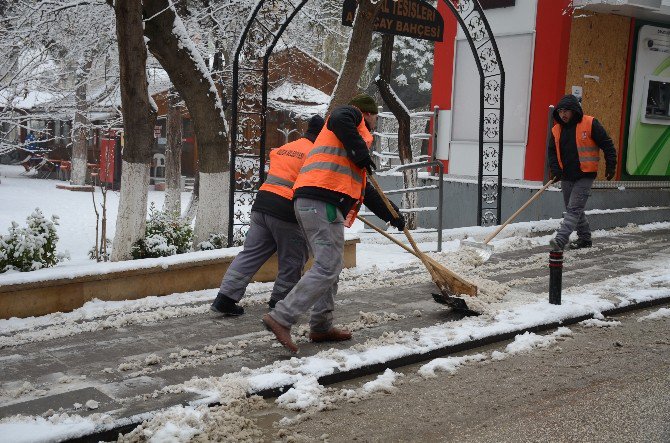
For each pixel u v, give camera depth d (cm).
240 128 966
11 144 1166
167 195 1845
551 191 1194
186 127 3338
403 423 423
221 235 886
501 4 1273
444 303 664
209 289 748
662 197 1355
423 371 510
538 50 1231
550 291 685
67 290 651
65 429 378
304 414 429
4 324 604
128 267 688
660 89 1369
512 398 464
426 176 1437
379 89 1307
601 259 944
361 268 874
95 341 563
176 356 525
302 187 530
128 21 765
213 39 1266
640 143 1345
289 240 619
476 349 578
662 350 572
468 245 881
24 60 1125
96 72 1319
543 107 1222
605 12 1247
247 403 441
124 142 796
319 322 562
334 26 1560
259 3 872
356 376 501
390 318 643
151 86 1416
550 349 576
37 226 750
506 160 1285
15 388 455
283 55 1563
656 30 1332
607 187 1273
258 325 614
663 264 907
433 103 1422
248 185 1030
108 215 1853
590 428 414
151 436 387
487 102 1302
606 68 1273
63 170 3166
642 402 455
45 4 1053
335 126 516
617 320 668
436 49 1411
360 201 566
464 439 400
